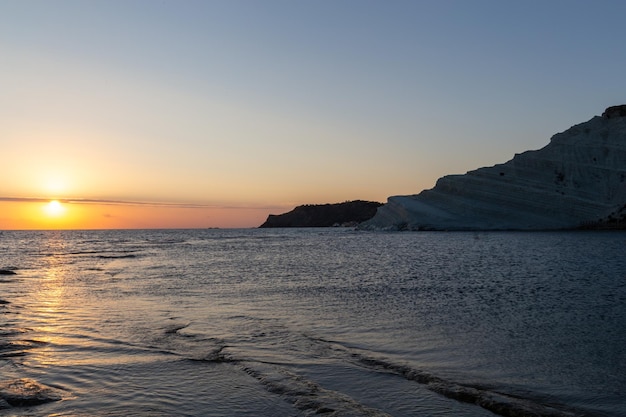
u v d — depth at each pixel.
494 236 85.81
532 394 8.81
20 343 12.27
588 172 111.38
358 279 27.17
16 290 23.34
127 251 60.12
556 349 11.91
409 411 7.87
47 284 25.80
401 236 93.88
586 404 8.35
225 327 14.43
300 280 26.98
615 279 25.62
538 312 16.69
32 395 8.41
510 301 19.03
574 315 16.12
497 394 8.67
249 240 94.44
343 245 67.31
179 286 24.62
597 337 13.09
